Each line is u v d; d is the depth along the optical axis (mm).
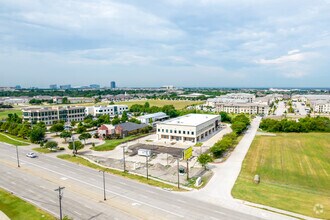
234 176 67938
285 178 68062
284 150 97312
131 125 133875
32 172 70875
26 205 49875
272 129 138250
